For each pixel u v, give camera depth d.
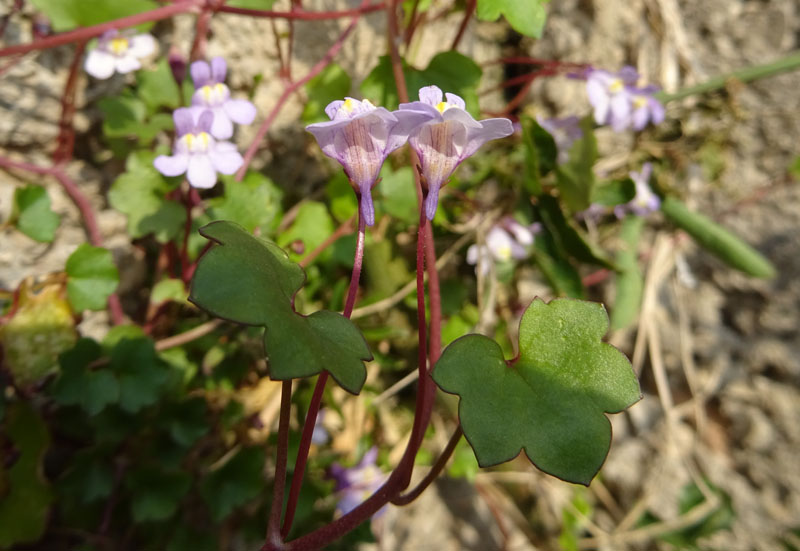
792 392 0.12
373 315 0.10
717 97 0.11
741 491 0.12
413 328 0.10
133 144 0.09
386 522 0.11
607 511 0.12
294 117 0.10
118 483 0.08
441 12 0.10
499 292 0.11
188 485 0.08
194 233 0.08
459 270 0.11
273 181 0.10
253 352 0.09
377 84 0.08
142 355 0.07
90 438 0.08
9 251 0.08
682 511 0.11
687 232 0.11
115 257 0.09
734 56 0.12
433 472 0.05
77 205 0.09
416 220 0.09
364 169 0.05
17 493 0.07
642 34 0.12
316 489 0.08
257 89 0.10
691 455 0.12
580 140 0.09
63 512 0.08
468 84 0.08
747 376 0.12
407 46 0.09
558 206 0.10
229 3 0.08
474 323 0.10
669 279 0.12
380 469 0.10
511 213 0.10
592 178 0.09
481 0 0.07
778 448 0.12
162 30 0.09
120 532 0.08
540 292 0.12
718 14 0.12
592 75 0.09
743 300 0.12
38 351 0.07
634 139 0.11
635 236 0.11
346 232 0.09
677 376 0.12
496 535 0.12
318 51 0.10
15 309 0.07
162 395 0.07
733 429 0.12
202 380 0.09
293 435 0.09
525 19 0.07
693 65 0.12
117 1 0.08
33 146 0.08
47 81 0.08
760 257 0.11
